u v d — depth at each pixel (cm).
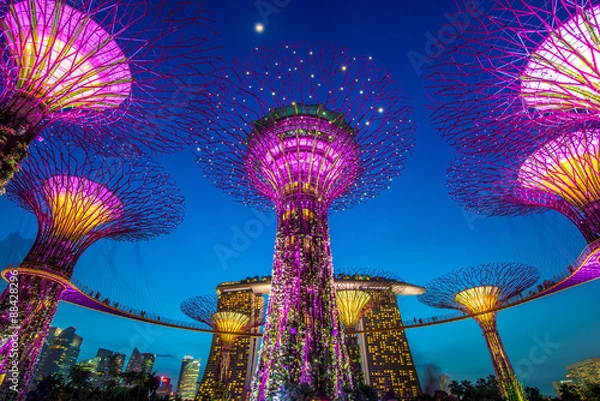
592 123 1377
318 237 1694
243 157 1811
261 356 1509
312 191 1775
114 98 1215
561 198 1909
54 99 1068
